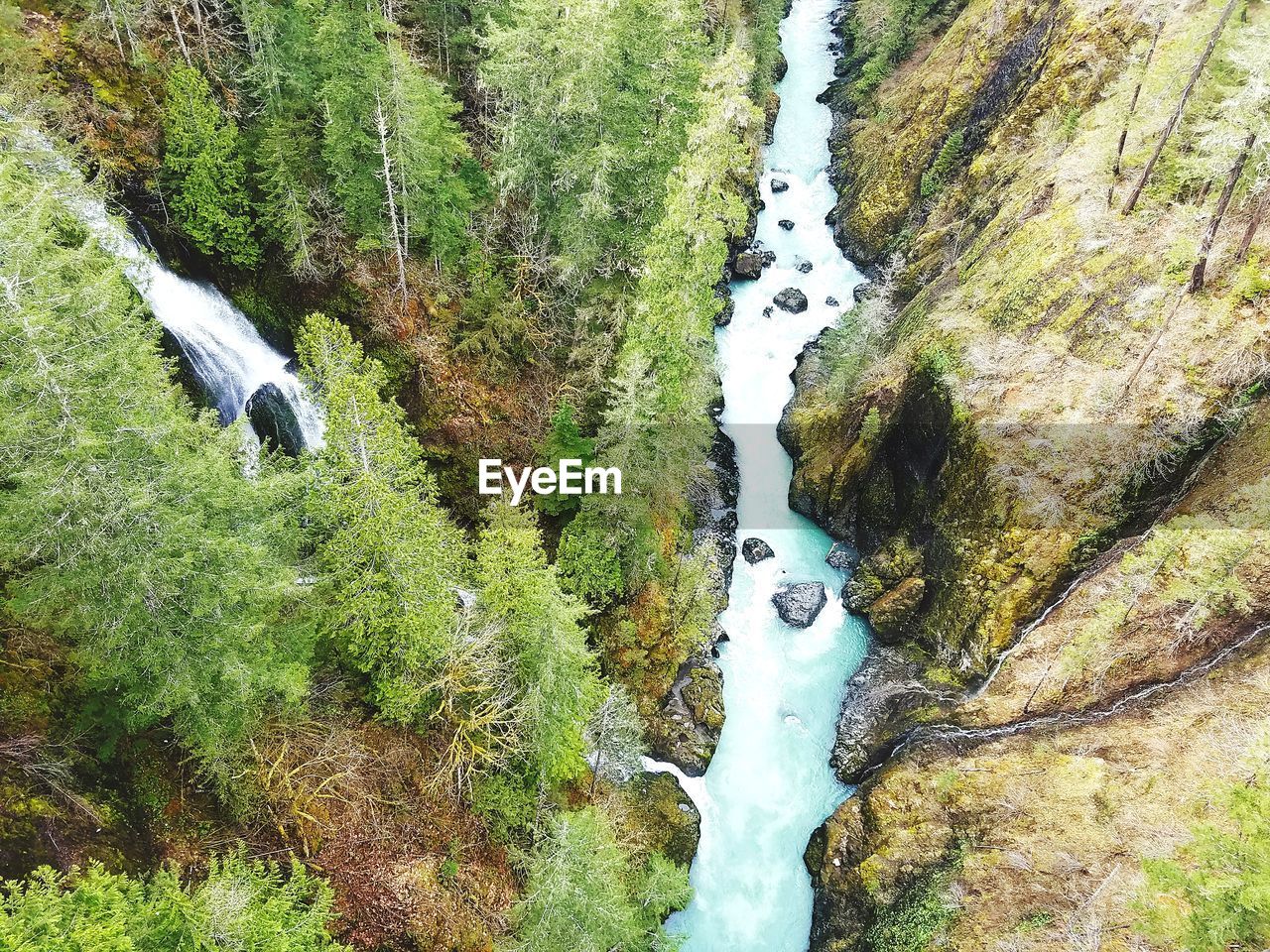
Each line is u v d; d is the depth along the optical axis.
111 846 17.72
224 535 17.20
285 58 30.22
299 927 15.34
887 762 30.30
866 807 28.97
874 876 27.06
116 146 30.19
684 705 33.19
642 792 30.09
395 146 28.45
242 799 20.06
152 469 15.38
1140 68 36.81
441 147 30.92
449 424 33.50
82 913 12.39
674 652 33.50
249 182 32.09
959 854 25.69
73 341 14.13
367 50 27.34
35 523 14.59
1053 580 29.30
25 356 13.45
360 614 20.41
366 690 23.48
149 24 32.41
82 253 15.30
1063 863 23.61
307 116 31.44
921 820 27.34
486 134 37.50
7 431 13.35
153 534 15.45
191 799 19.73
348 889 20.53
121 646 16.48
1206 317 28.55
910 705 31.33
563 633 20.94
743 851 30.31
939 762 28.41
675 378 27.42
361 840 21.34
